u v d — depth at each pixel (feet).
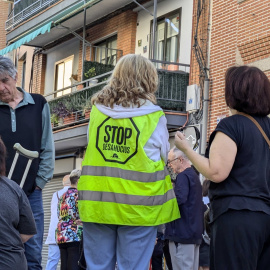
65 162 81.41
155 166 16.87
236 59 54.44
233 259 14.83
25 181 20.80
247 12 53.16
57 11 79.25
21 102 21.18
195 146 21.97
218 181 15.16
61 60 88.12
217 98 56.24
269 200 15.16
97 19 77.51
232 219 14.92
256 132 15.44
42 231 21.47
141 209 16.51
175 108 61.57
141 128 16.75
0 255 16.84
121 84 17.13
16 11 95.35
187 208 30.78
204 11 58.49
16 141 20.88
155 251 37.06
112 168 16.63
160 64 66.08
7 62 20.86
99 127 16.97
